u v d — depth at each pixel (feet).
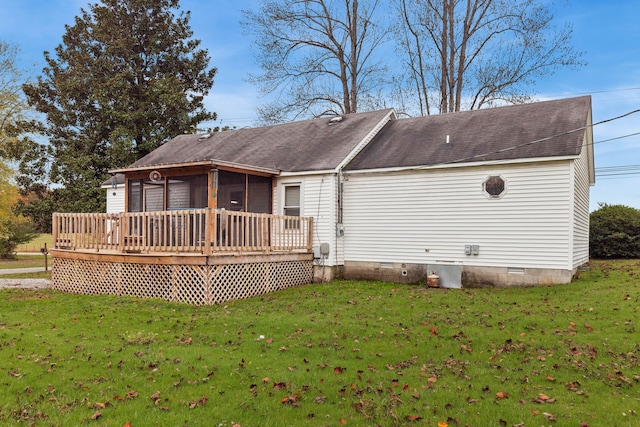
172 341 23.21
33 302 34.68
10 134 86.99
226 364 19.36
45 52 88.02
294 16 81.35
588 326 23.82
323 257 44.14
